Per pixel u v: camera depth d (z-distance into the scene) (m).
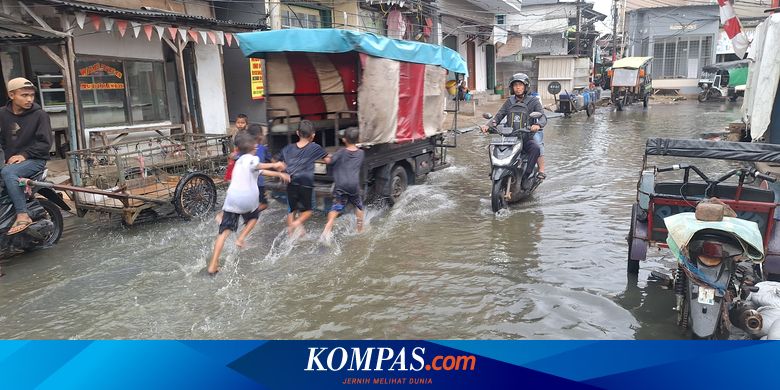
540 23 37.00
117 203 6.99
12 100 6.06
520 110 7.50
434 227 6.82
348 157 6.45
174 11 12.33
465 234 6.50
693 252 3.70
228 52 14.11
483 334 4.11
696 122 19.91
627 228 6.59
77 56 10.05
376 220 7.18
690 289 3.71
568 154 12.66
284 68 7.88
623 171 10.35
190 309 4.58
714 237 3.63
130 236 6.68
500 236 6.39
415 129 8.34
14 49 9.54
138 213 6.84
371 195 7.75
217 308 4.59
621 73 26.91
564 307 4.48
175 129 12.04
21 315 4.57
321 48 6.73
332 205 6.77
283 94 8.05
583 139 15.48
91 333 4.23
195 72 12.37
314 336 4.12
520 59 36.75
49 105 10.02
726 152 4.77
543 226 6.76
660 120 21.09
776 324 3.63
